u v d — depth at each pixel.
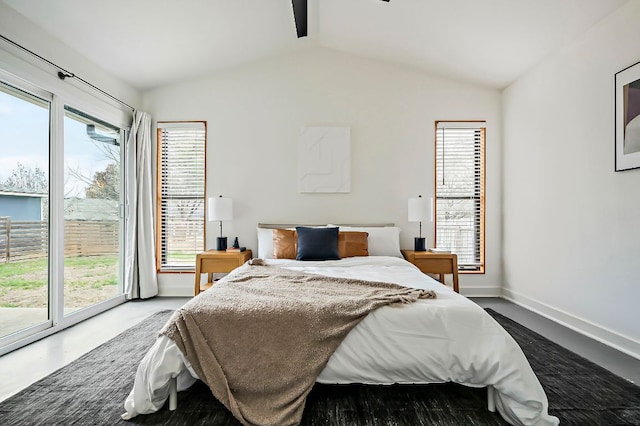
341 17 3.48
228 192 4.22
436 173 4.24
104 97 3.52
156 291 4.14
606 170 2.64
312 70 4.22
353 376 1.76
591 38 2.79
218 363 1.68
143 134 4.00
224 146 4.21
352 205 4.20
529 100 3.64
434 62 3.93
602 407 1.73
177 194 4.25
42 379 2.02
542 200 3.42
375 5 3.17
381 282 2.34
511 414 1.58
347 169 4.18
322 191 4.19
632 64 2.41
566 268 3.08
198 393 1.88
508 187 4.04
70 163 3.14
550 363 2.25
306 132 4.19
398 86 4.21
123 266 3.97
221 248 3.95
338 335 1.74
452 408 1.74
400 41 3.68
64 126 3.01
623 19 2.49
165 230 4.25
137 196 3.96
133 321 3.15
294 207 4.21
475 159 4.25
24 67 2.54
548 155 3.33
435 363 1.74
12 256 2.52
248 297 1.99
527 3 2.69
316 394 1.88
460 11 2.97
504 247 4.13
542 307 3.42
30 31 2.62
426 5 3.00
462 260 4.25
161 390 1.67
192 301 1.93
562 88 3.14
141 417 1.66
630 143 2.41
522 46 3.24
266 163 4.21
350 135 4.20
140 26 3.06
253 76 4.21
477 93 4.19
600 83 2.70
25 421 1.61
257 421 1.56
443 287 2.30
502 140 4.17
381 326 1.78
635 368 2.17
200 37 3.44
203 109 4.21
